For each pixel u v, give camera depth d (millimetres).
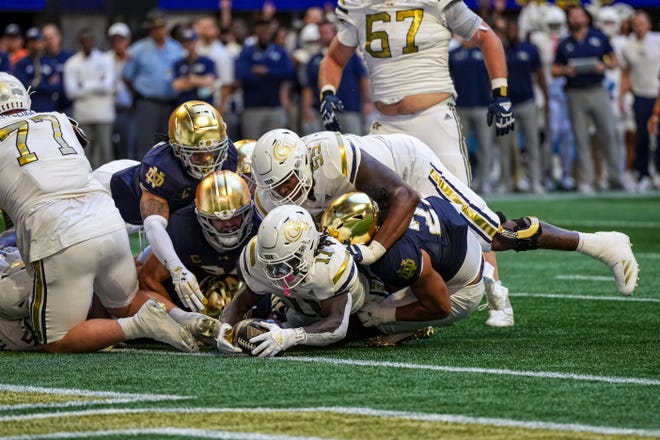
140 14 55625
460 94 47969
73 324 17172
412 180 18719
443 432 11898
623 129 54906
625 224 38406
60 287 16938
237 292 17672
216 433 11891
